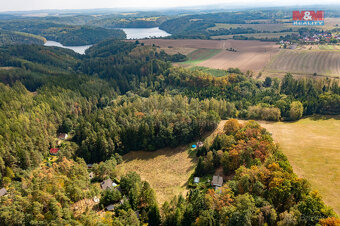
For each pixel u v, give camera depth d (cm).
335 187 6888
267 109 12812
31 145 10538
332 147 8950
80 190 7175
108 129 11775
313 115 12912
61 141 12950
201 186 8038
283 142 9744
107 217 6475
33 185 7106
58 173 8275
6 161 9556
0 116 12100
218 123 12394
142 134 11450
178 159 10512
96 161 11106
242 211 5319
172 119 11925
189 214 6103
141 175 9688
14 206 6119
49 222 5744
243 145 8438
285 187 5834
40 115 13200
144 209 6812
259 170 6744
